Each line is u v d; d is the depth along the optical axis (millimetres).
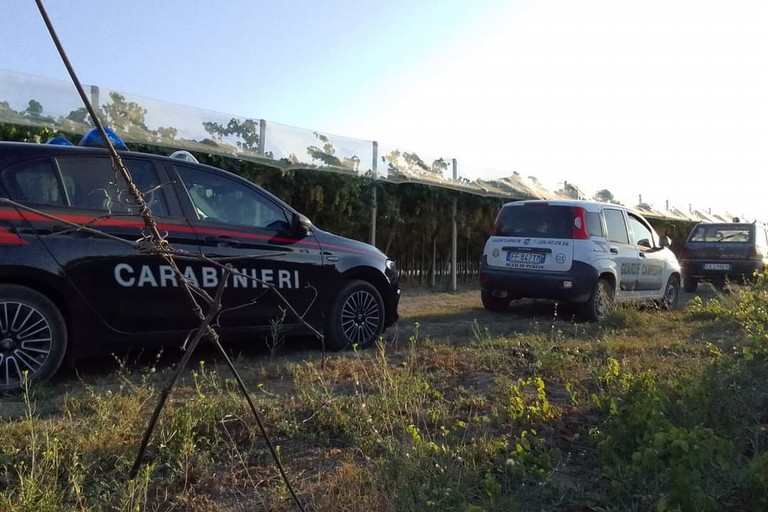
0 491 3131
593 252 9438
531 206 9914
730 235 15648
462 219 14078
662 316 9500
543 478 3365
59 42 2059
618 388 4871
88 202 5117
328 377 5445
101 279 5086
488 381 5488
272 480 3506
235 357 6363
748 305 7004
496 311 10531
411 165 12445
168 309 5445
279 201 6352
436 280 15445
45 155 4980
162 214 5473
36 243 4797
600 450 3578
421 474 3258
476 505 2979
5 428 3740
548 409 4461
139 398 4363
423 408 4602
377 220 12609
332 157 10781
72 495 3086
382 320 7105
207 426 3947
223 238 5781
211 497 3320
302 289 6371
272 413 4316
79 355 5109
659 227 22141
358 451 3869
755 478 2982
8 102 7445
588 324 8883
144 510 3090
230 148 9320
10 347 4727
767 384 4953
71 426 3857
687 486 2857
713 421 4141
